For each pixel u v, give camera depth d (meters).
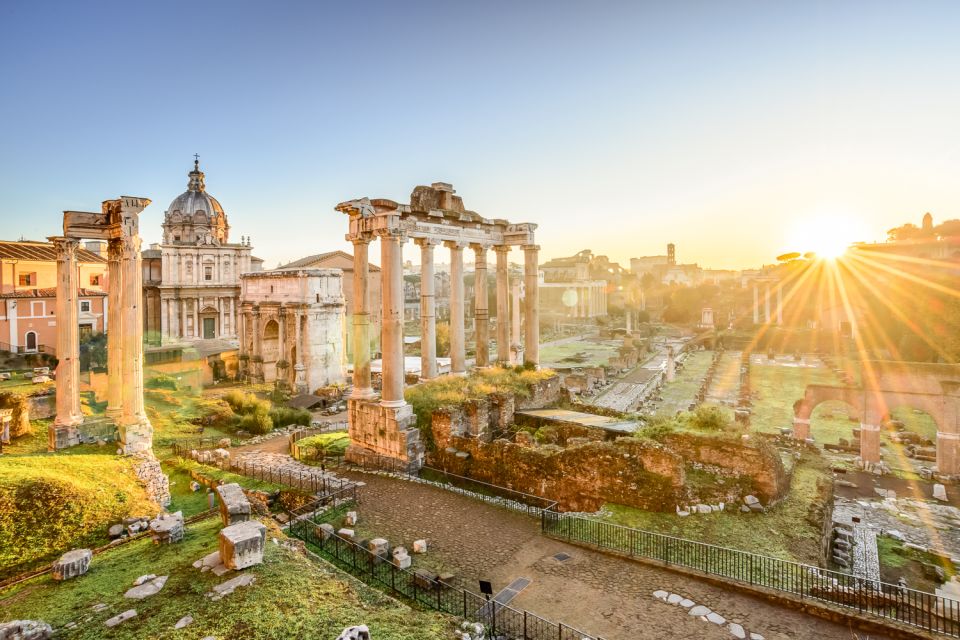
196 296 83.75
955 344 69.38
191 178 97.69
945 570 22.91
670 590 15.96
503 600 15.45
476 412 28.53
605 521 20.27
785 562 17.17
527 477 24.38
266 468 28.75
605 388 70.38
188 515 22.28
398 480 25.84
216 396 57.16
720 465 22.97
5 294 55.25
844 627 14.12
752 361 92.81
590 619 14.52
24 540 16.52
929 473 35.91
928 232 118.81
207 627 11.24
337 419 52.59
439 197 34.84
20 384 43.19
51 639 10.96
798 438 41.25
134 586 13.08
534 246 38.69
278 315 68.88
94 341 58.84
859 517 28.48
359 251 29.88
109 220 28.34
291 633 11.12
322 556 17.81
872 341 87.38
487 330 39.06
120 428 26.75
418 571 16.73
